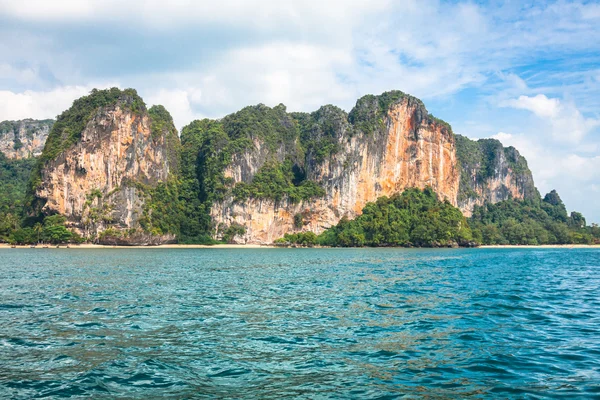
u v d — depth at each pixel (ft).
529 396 45.14
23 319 82.38
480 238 635.66
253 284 145.48
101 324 78.64
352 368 54.70
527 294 118.11
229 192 571.28
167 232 532.32
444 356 59.16
